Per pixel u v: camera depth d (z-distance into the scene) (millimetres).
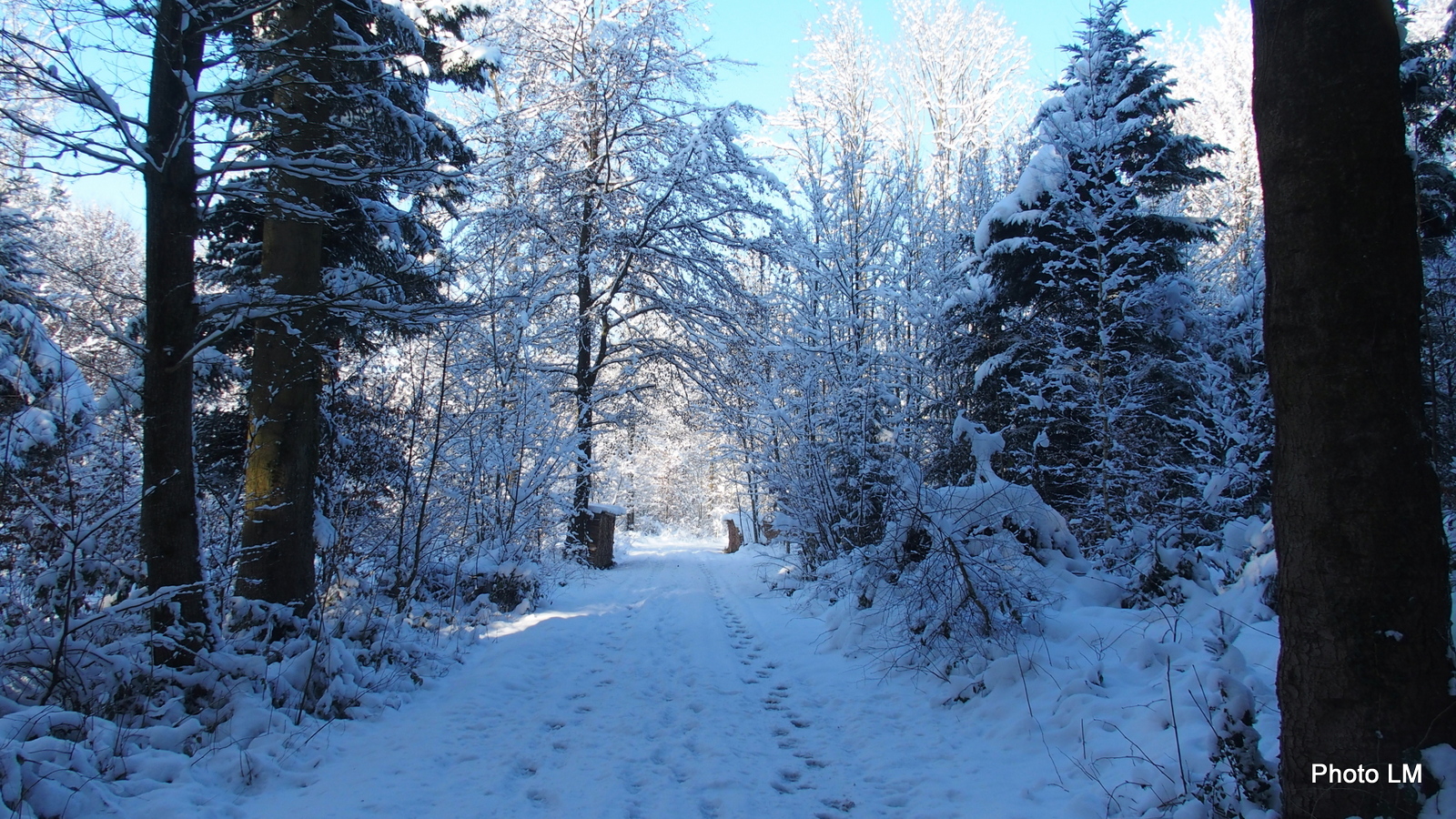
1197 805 3197
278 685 5082
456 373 9711
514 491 11180
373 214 9461
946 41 22484
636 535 32469
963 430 8602
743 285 16844
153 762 3955
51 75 4480
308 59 5980
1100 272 11633
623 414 18156
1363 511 2705
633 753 4715
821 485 11203
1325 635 2768
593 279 17047
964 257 14992
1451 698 2613
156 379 5062
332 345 8891
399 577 8117
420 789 4086
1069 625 6176
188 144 5164
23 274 10055
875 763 4527
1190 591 6160
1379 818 2582
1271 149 2975
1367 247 2744
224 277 9984
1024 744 4535
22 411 5812
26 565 5527
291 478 6762
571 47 17031
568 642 8273
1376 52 2779
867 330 12656
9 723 3684
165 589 4582
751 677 6777
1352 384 2740
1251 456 10852
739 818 3762
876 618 7414
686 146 15820
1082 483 12367
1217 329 12555
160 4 4926
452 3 9758
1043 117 13945
